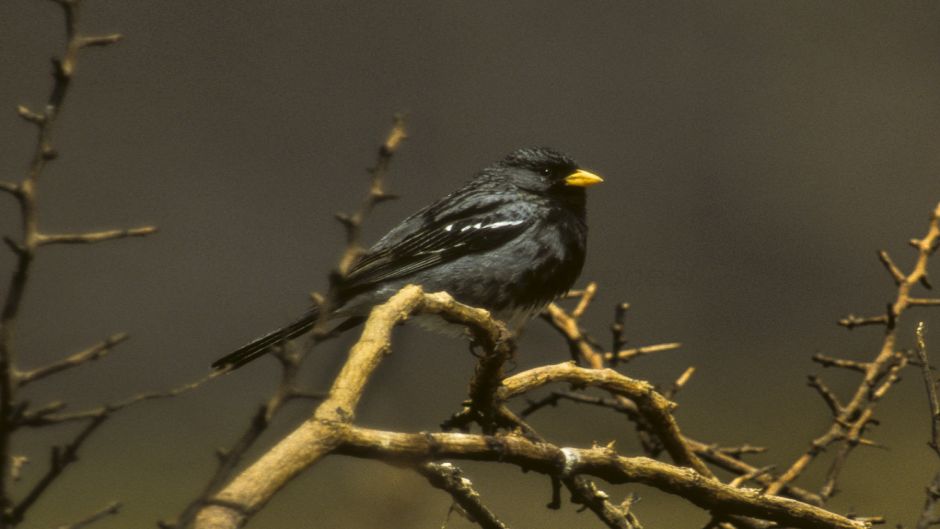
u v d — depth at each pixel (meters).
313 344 2.28
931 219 5.03
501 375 3.57
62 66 2.27
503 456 2.94
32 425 2.18
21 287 2.18
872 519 4.12
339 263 2.40
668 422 3.88
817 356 4.84
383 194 2.45
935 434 4.08
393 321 2.86
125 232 2.28
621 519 3.61
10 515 2.18
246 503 2.17
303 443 2.36
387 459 2.54
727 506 3.34
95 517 2.30
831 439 4.72
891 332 4.86
